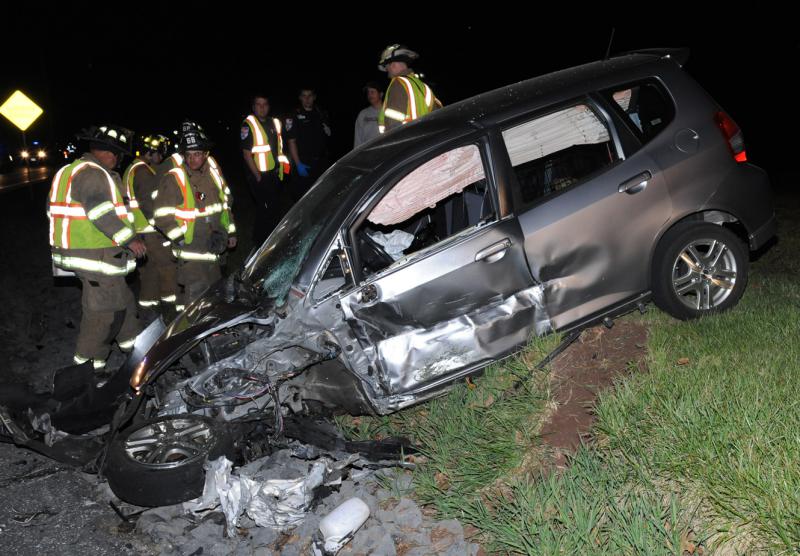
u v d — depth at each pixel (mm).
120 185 6324
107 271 6160
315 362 4684
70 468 5141
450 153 4871
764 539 3191
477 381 4859
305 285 4645
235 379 4656
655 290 5043
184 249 7121
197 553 4047
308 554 3955
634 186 4895
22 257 13453
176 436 4719
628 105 5148
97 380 5277
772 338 4668
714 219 5430
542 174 4879
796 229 8477
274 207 9328
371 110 8984
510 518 3754
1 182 35750
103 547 4191
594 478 3725
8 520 4531
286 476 4504
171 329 4922
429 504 4188
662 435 3836
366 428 4965
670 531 3342
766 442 3531
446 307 4727
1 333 8422
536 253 4785
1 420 5004
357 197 4730
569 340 4934
